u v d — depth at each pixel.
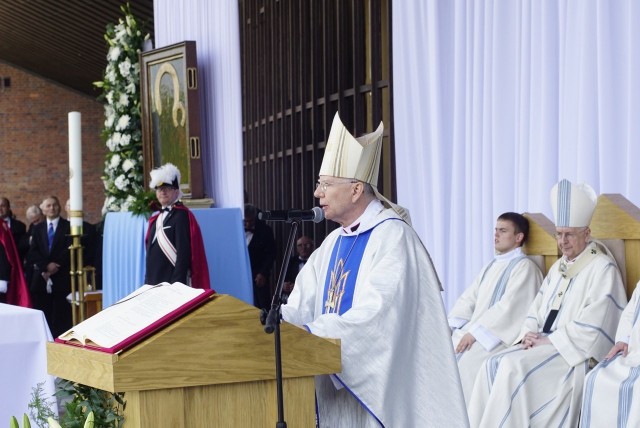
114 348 2.55
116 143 9.98
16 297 8.66
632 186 5.39
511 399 4.98
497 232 5.93
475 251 6.49
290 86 10.80
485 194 6.40
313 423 2.82
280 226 11.25
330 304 3.58
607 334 5.05
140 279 8.51
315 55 10.09
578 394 4.97
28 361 5.19
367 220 3.55
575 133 5.74
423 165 6.89
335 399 3.46
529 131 6.10
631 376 4.52
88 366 2.64
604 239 5.33
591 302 5.15
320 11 10.05
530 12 6.07
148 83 9.73
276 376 2.70
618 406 4.50
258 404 2.73
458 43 6.63
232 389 2.69
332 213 3.59
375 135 3.64
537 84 6.00
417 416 3.29
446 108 6.77
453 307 6.45
